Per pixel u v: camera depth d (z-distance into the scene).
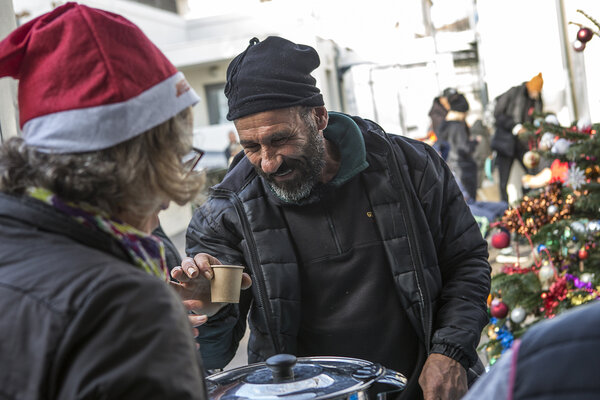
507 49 13.74
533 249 3.37
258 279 1.85
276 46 1.73
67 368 0.84
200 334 1.78
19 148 0.98
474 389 0.81
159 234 2.01
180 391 0.86
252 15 21.58
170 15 21.08
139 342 0.86
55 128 0.96
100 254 0.94
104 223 0.97
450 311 1.85
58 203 0.95
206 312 1.71
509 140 7.99
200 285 1.70
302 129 1.73
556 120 3.45
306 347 1.92
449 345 1.77
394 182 1.87
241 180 1.92
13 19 2.19
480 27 13.96
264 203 1.88
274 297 1.84
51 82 0.97
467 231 1.99
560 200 3.38
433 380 1.73
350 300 1.88
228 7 21.59
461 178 9.17
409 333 1.89
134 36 1.01
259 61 1.71
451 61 15.90
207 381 1.34
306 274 1.89
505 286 3.25
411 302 1.84
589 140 3.18
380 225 1.87
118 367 0.84
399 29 16.19
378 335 1.87
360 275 1.88
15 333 0.85
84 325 0.85
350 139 1.84
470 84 15.76
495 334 3.37
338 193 1.88
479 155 9.54
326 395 1.17
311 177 1.78
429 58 16.03
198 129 15.55
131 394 0.83
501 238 3.46
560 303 3.16
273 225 1.87
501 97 8.12
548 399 0.70
